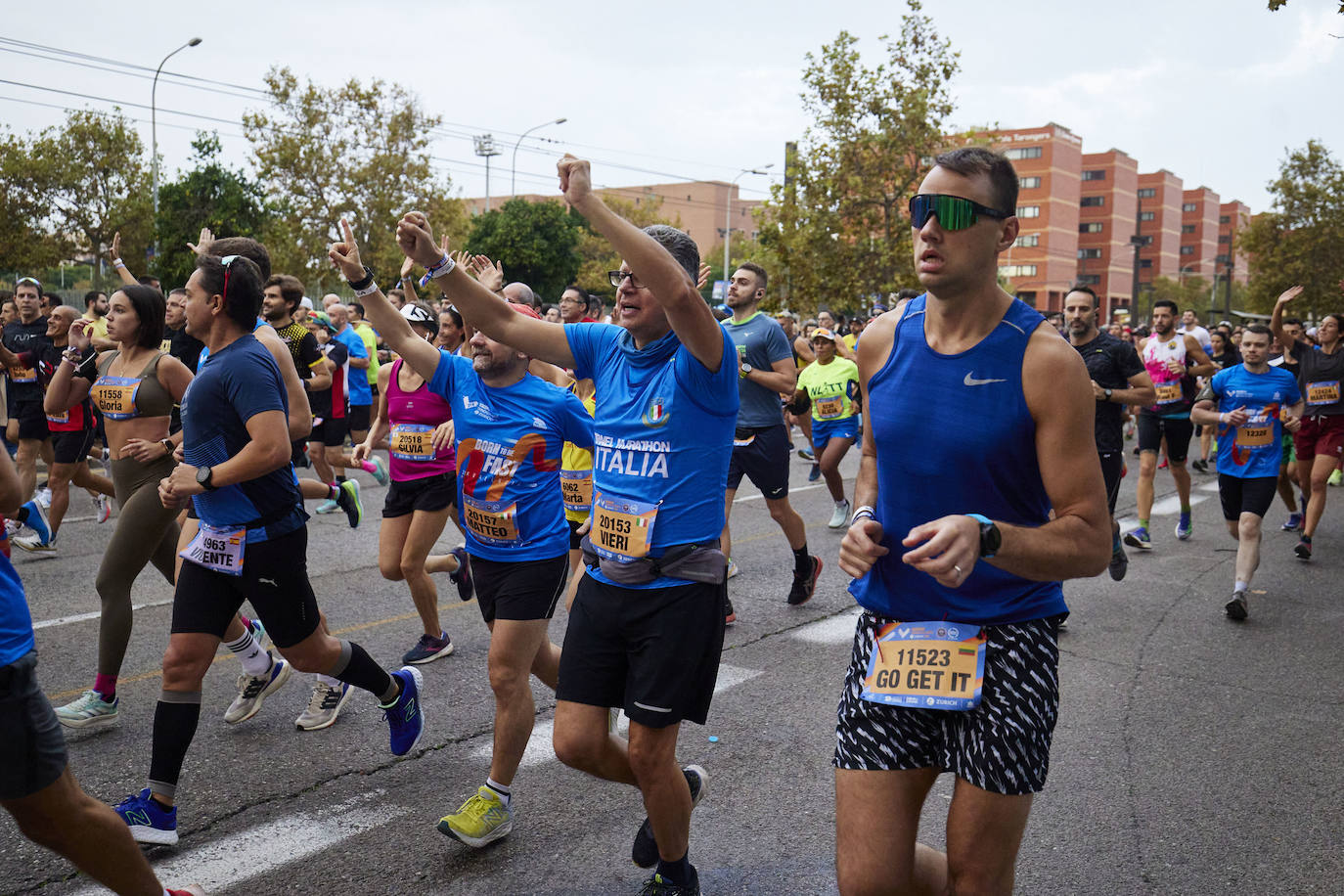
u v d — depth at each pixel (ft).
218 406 11.87
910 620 7.80
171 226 108.99
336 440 33.71
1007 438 7.29
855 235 89.56
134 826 11.15
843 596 23.62
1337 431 28.60
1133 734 15.62
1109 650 19.95
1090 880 11.30
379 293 12.23
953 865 7.41
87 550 26.84
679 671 9.45
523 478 11.71
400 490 17.54
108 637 14.74
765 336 21.84
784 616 21.77
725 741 14.94
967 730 7.45
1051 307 364.99
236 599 12.10
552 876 11.10
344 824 12.17
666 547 9.46
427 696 16.44
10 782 7.80
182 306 16.62
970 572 7.27
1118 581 25.84
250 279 12.17
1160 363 30.73
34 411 31.04
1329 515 36.68
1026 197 366.84
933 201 7.21
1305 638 21.04
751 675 17.92
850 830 7.59
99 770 13.48
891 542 7.84
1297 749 15.10
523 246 173.58
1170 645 20.40
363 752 14.28
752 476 22.12
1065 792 13.53
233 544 11.71
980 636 7.52
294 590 12.32
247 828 12.01
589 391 19.24
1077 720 16.17
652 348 9.61
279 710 15.84
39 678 17.06
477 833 11.50
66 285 132.77
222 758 13.98
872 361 8.02
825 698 16.79
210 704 16.06
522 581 11.78
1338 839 12.32
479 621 21.04
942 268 7.23
